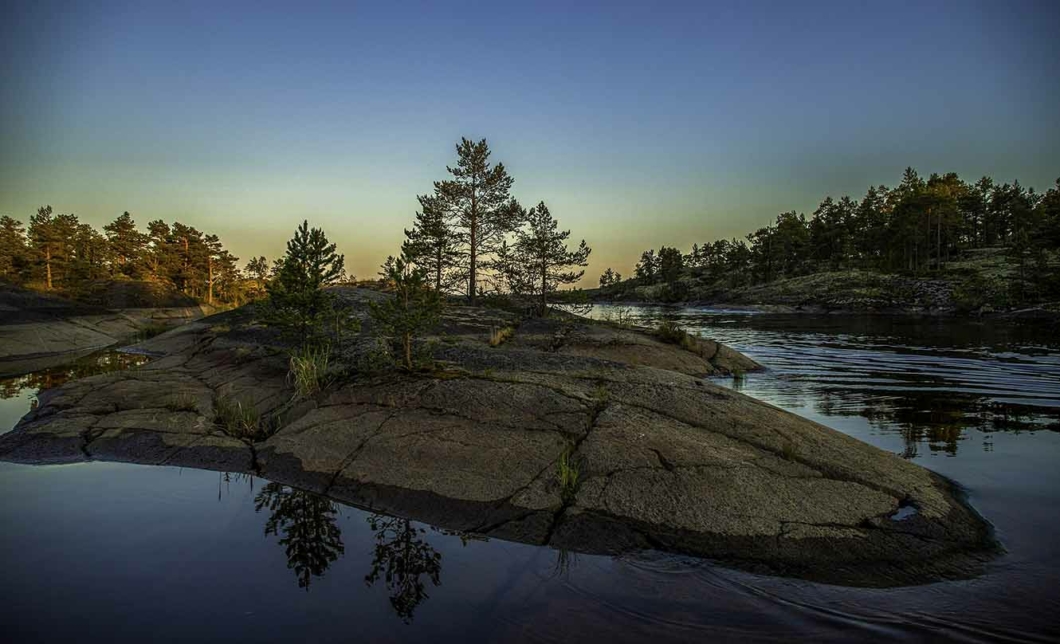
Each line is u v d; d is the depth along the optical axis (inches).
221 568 191.3
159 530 223.5
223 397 417.7
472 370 402.9
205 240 2591.0
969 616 162.6
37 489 269.3
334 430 319.9
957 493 259.1
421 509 244.2
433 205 1305.4
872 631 155.0
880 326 1584.6
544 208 1160.8
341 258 504.7
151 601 167.6
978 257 3646.7
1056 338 1135.6
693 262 6525.6
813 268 4244.6
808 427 312.3
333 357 470.6
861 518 222.8
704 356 729.6
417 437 300.5
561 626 156.9
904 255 3715.6
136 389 438.9
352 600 171.0
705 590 178.2
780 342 1090.7
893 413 441.4
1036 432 376.5
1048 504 246.1
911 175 4507.9
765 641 150.4
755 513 223.8
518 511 235.6
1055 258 2910.9
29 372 643.5
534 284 1183.6
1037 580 182.2
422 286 402.9
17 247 2321.6
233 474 296.2
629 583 183.0
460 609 166.2
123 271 2573.8
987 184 4687.5
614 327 847.7
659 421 304.3
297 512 245.8
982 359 800.9
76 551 201.9
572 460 268.1
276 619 159.2
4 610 159.8
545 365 413.7
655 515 225.5
